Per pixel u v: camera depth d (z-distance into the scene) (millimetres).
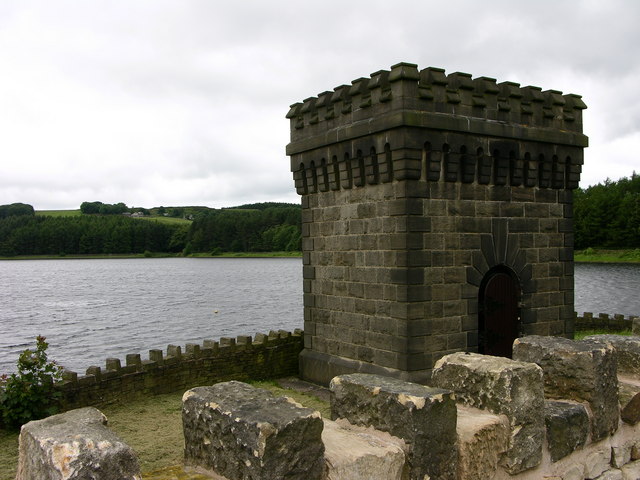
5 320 80312
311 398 18812
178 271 199750
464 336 18172
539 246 20188
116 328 70625
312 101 20797
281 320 76000
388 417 5383
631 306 68000
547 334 20406
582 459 6770
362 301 19000
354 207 19250
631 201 139500
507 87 19078
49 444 3969
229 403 4879
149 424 15477
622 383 8016
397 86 16891
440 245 17781
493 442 5789
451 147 17672
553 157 20234
